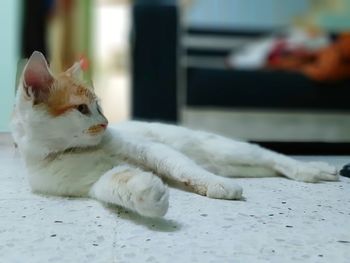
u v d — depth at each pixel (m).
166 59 2.87
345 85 3.46
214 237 0.73
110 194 0.86
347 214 0.87
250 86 3.42
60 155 1.00
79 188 0.99
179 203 0.93
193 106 3.41
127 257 0.66
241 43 3.95
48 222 0.82
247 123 3.24
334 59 3.46
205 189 0.99
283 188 1.10
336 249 0.69
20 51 2.42
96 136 0.99
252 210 0.89
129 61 2.88
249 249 0.69
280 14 4.10
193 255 0.66
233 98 3.41
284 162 1.24
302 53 3.68
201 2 3.90
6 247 0.70
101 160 1.02
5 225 0.81
